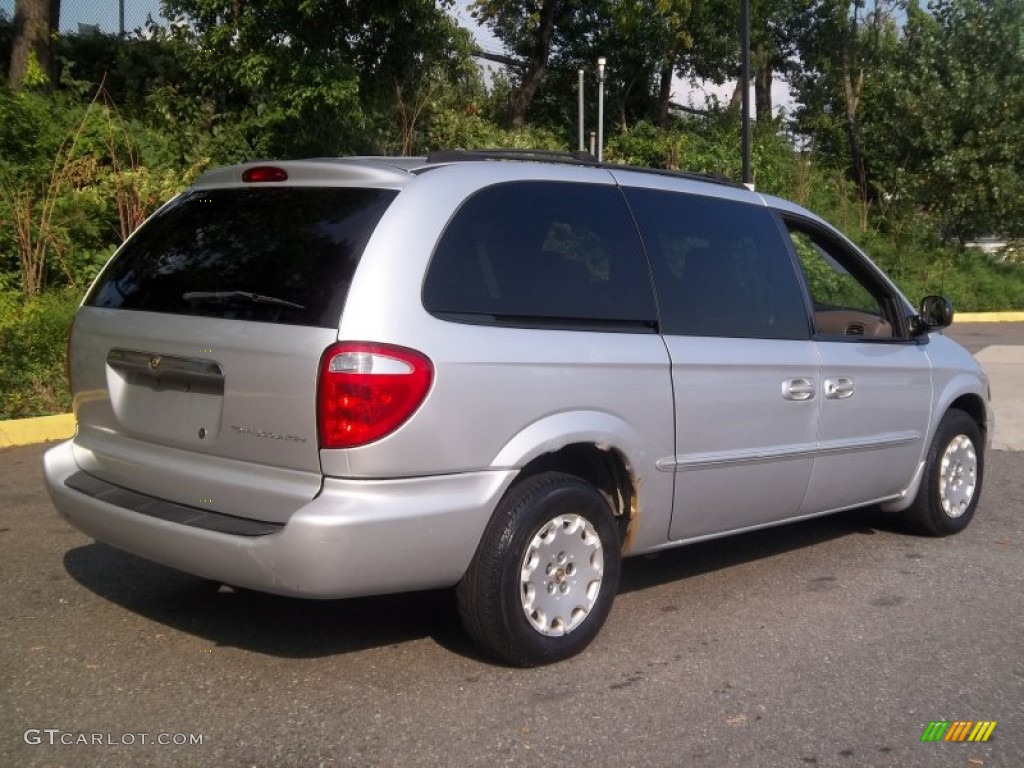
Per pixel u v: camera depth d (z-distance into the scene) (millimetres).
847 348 5602
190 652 4379
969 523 6809
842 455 5551
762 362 5023
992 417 6836
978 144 26438
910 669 4410
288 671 4207
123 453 4383
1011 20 26578
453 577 4004
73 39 15430
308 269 3963
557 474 4281
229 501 3973
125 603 4938
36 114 11992
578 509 4305
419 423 3789
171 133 13539
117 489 4402
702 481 4809
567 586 4332
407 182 4082
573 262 4438
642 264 4699
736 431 4922
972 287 25000
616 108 26734
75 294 10602
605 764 3533
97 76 15117
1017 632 4875
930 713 3998
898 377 5898
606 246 4602
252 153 13562
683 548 6164
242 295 4031
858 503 5871
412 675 4195
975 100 26156
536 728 3775
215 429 4023
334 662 4301
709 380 4777
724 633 4770
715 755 3619
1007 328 21703
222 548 3824
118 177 11539
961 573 5770
